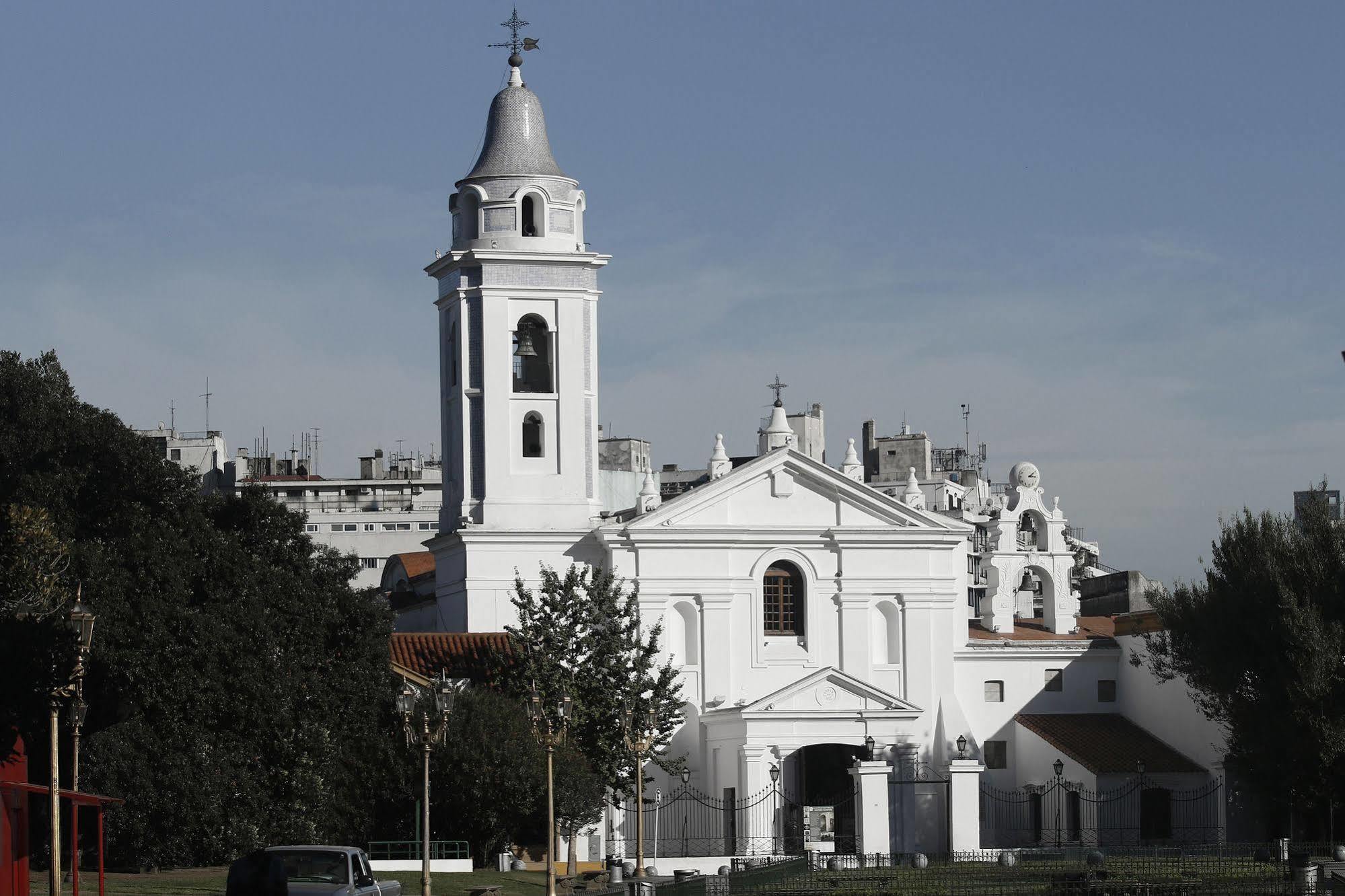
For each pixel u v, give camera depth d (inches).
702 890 2267.5
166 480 3230.8
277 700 2706.7
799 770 3481.8
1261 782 3134.8
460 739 2851.9
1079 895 2363.4
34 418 3169.3
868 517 3513.8
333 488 7086.6
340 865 1694.1
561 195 3506.4
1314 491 3292.3
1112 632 3831.2
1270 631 3129.9
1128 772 3442.4
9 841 1930.4
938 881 2534.5
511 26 3560.5
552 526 3432.6
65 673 1785.2
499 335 3444.9
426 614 3720.5
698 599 3435.0
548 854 2358.5
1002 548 3774.6
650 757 2918.3
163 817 2586.1
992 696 3639.3
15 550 2425.0
